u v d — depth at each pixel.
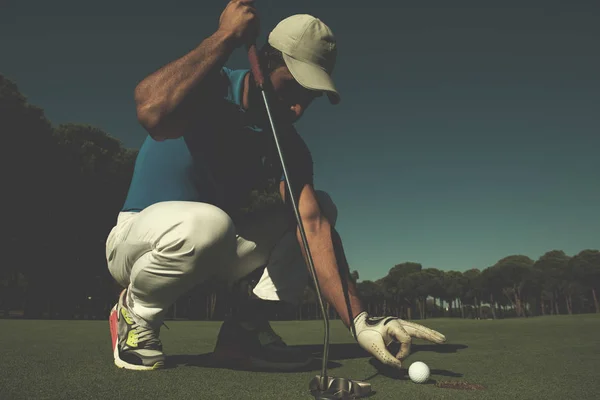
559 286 57.47
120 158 23.48
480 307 65.00
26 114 18.39
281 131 1.96
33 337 3.71
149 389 1.33
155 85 1.59
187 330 5.29
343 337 4.00
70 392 1.27
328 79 1.78
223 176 2.00
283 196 1.99
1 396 1.21
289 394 1.27
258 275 2.18
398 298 67.19
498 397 1.24
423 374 1.48
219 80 1.82
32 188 18.77
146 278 1.73
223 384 1.44
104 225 22.38
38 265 21.22
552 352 2.52
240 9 1.67
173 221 1.68
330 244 1.85
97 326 5.79
